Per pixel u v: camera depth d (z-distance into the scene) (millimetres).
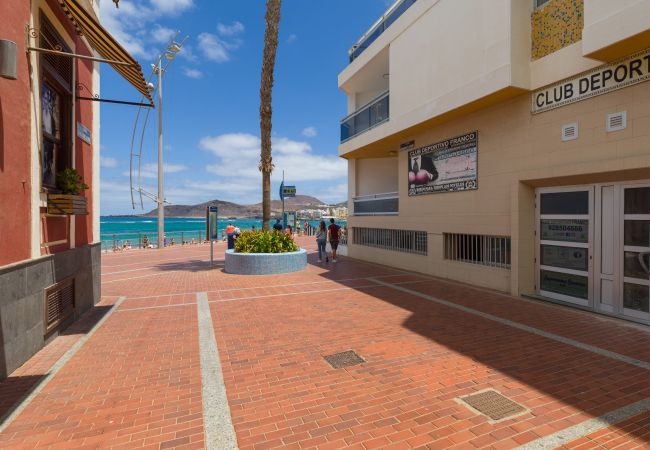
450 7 9375
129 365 4562
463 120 9664
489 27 8078
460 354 4758
